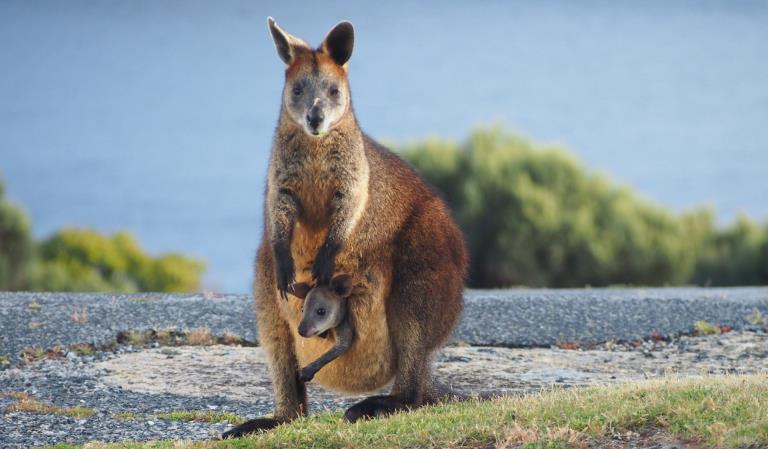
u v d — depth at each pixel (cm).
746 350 2650
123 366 2505
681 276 5334
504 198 5400
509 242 5272
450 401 1867
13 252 4953
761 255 5275
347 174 1758
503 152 5675
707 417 1512
